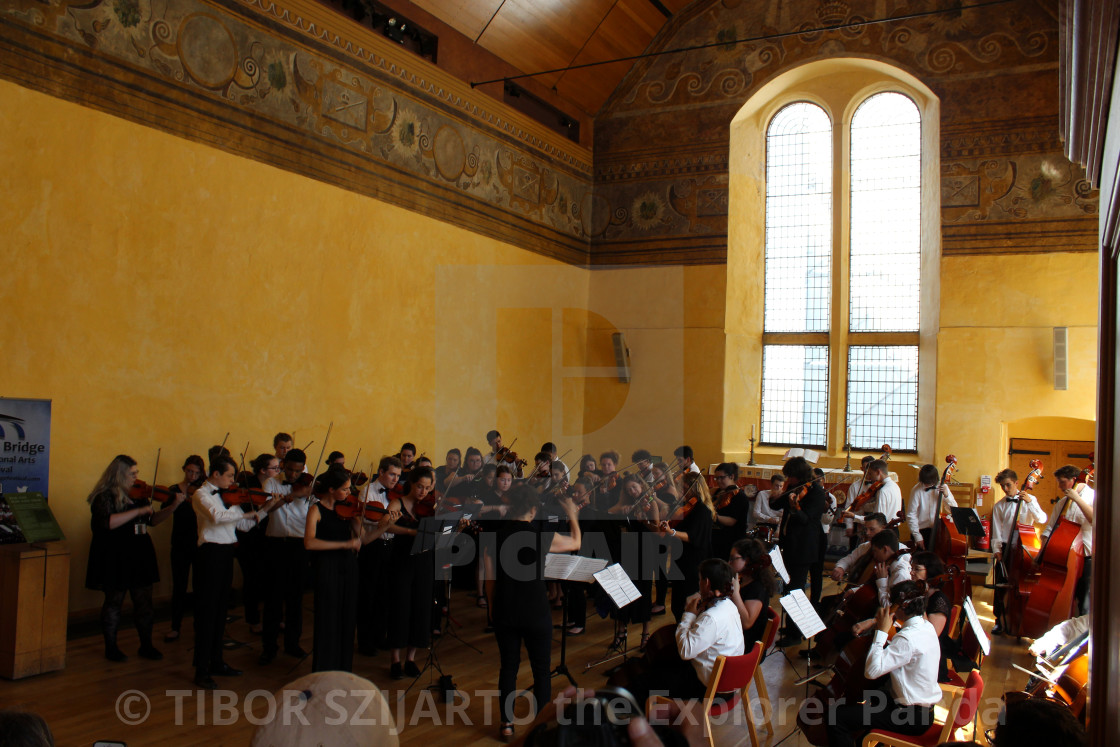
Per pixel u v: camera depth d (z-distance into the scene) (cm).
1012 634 872
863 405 1523
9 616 635
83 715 567
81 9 752
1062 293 1292
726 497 884
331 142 1026
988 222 1335
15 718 259
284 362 961
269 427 942
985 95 1344
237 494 658
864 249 1533
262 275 934
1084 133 380
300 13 980
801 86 1566
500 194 1352
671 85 1559
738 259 1544
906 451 1484
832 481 1402
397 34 1156
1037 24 1316
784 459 1527
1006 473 920
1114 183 252
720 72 1523
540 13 1321
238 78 905
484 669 721
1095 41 262
